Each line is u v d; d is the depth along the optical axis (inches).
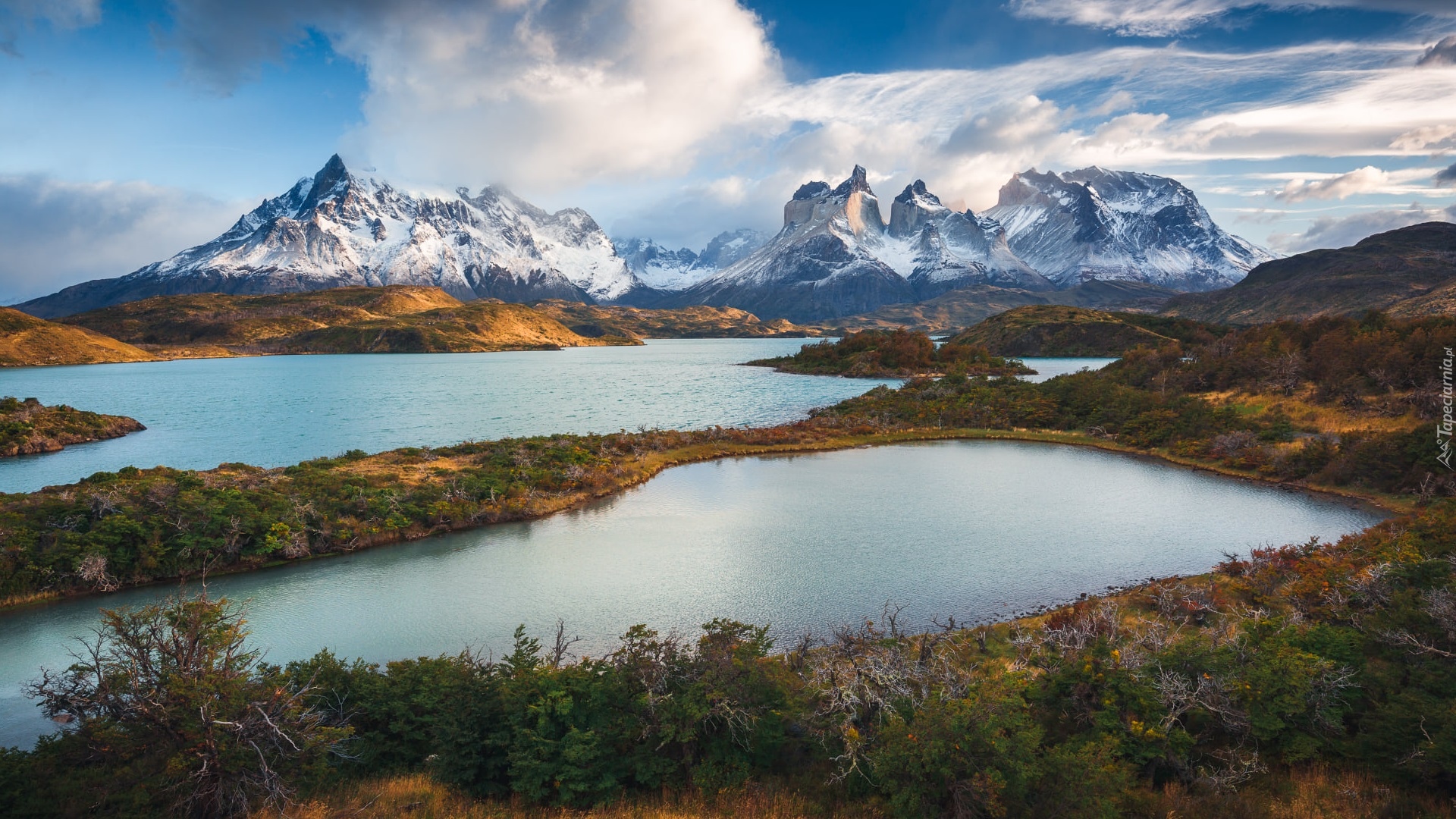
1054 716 982.4
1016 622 1675.7
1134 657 1058.7
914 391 6274.6
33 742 1190.3
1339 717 917.2
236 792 773.3
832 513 2758.4
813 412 5856.3
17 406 5093.5
